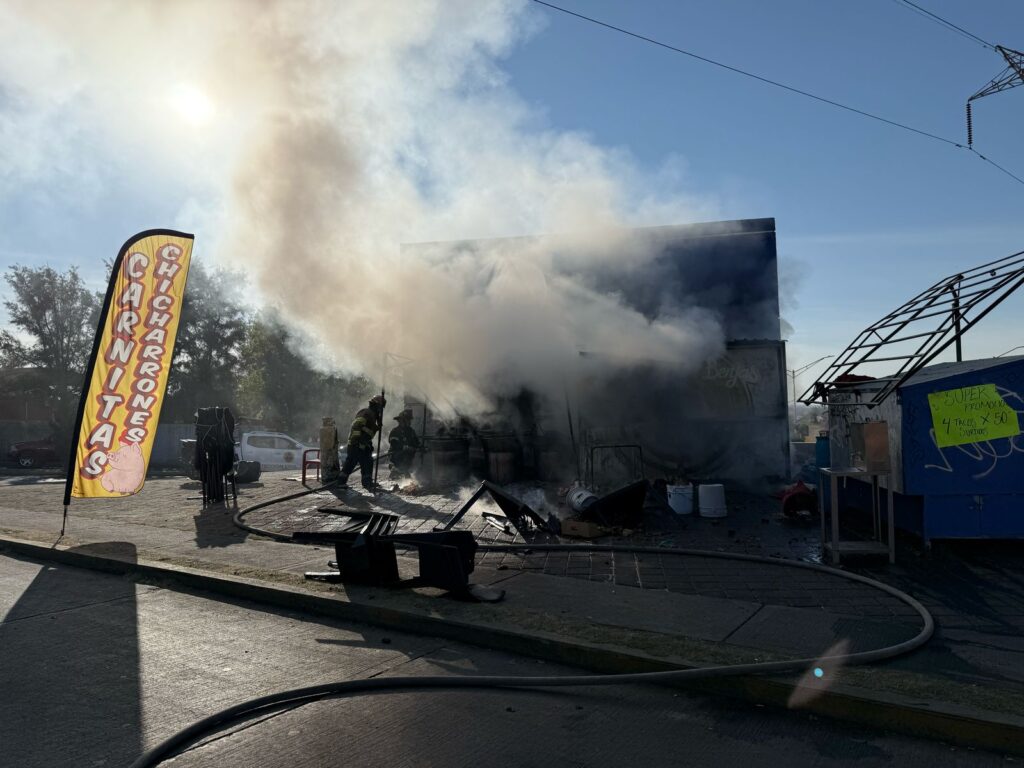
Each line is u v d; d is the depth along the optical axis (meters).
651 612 5.11
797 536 7.70
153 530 8.81
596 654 4.34
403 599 5.51
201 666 4.42
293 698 3.86
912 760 3.19
